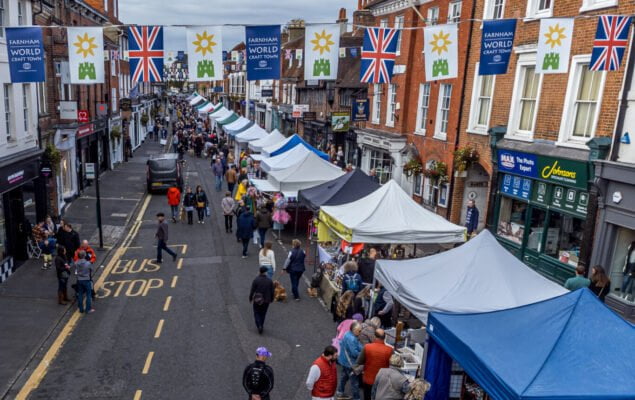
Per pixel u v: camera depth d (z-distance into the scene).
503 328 7.04
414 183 22.78
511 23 10.66
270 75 10.82
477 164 18.56
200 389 8.93
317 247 15.35
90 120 27.08
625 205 11.49
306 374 9.56
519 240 15.60
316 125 37.03
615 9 12.14
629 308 11.59
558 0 13.98
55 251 15.94
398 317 11.11
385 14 25.59
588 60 13.00
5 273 13.95
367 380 8.05
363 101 26.47
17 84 15.09
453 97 19.14
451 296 8.59
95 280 14.36
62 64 20.38
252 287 11.10
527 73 15.59
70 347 10.35
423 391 6.85
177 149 43.62
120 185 28.45
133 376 9.30
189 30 10.50
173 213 21.39
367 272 12.14
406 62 23.05
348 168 24.64
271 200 20.73
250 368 7.39
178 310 12.41
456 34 10.81
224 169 31.61
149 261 16.23
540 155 14.14
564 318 6.70
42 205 17.06
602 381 5.84
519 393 5.66
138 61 10.62
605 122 12.28
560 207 13.76
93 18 27.66
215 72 10.72
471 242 9.73
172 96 121.75
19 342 10.40
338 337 9.38
